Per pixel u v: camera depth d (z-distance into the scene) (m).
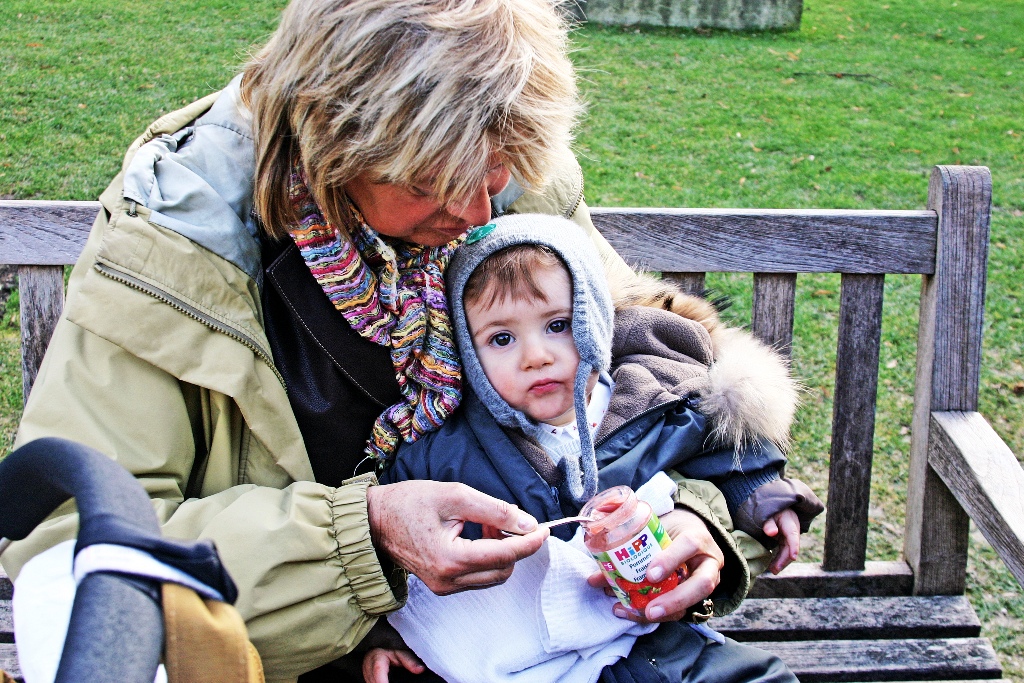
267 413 1.41
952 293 2.03
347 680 1.65
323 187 1.32
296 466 1.45
